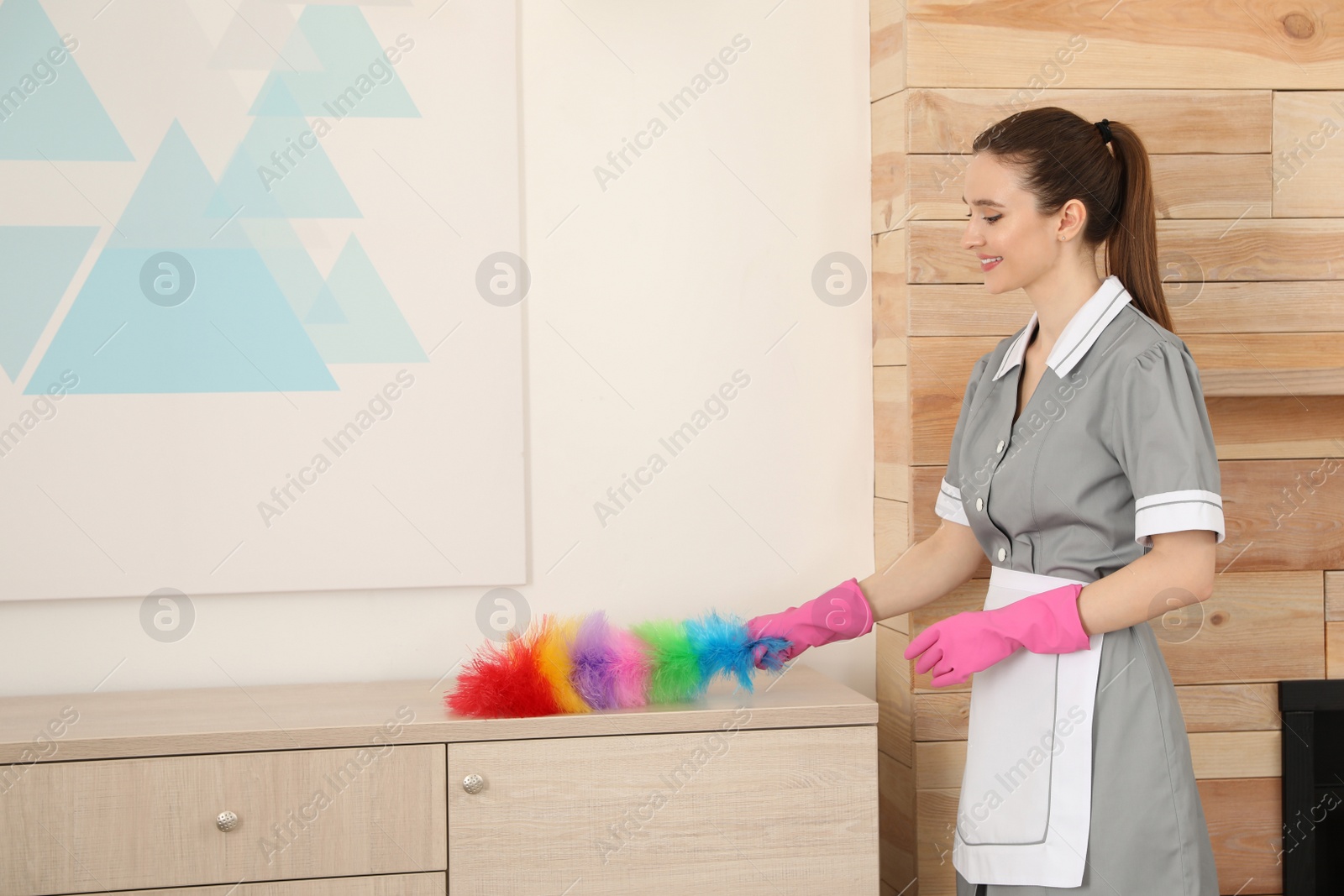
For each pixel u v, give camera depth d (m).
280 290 1.62
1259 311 1.69
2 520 1.56
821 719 1.38
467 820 1.33
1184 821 1.15
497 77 1.66
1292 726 1.69
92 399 1.58
